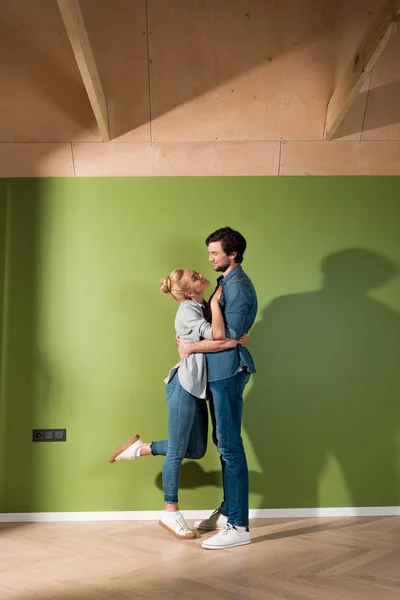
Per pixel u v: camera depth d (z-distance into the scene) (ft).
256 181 15.71
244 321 12.70
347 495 15.10
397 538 12.75
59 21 13.41
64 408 15.15
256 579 10.09
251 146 15.33
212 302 12.67
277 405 15.28
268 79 14.35
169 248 15.55
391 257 15.64
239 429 12.63
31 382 15.19
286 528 13.76
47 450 15.05
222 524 13.51
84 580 10.11
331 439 15.23
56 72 14.05
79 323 15.34
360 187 15.75
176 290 13.41
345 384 15.35
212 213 15.61
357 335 15.47
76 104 14.57
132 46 13.73
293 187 15.74
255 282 15.53
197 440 13.60
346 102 13.30
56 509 14.90
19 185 15.57
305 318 15.48
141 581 10.03
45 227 15.52
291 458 15.15
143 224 15.58
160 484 14.98
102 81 14.24
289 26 13.65
